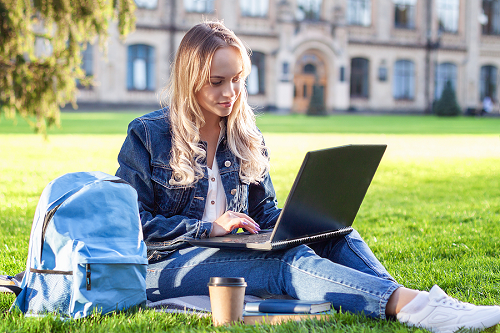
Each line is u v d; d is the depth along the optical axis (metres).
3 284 2.08
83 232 1.86
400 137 15.55
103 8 7.76
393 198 5.79
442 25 37.53
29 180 6.81
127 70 31.12
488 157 10.48
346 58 34.56
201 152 2.07
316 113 31.08
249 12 32.94
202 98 2.04
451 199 5.72
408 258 3.16
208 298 2.03
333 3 33.94
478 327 1.69
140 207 2.08
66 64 8.09
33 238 1.92
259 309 1.83
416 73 37.00
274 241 1.83
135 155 2.09
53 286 1.85
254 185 2.34
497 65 38.59
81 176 2.04
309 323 1.75
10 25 7.50
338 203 2.01
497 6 38.47
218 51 1.97
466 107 38.16
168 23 31.38
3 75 7.94
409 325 1.74
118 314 1.86
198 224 2.01
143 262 1.90
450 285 2.54
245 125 2.23
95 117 23.47
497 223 4.27
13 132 15.17
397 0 36.22
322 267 1.84
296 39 33.06
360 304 1.79
